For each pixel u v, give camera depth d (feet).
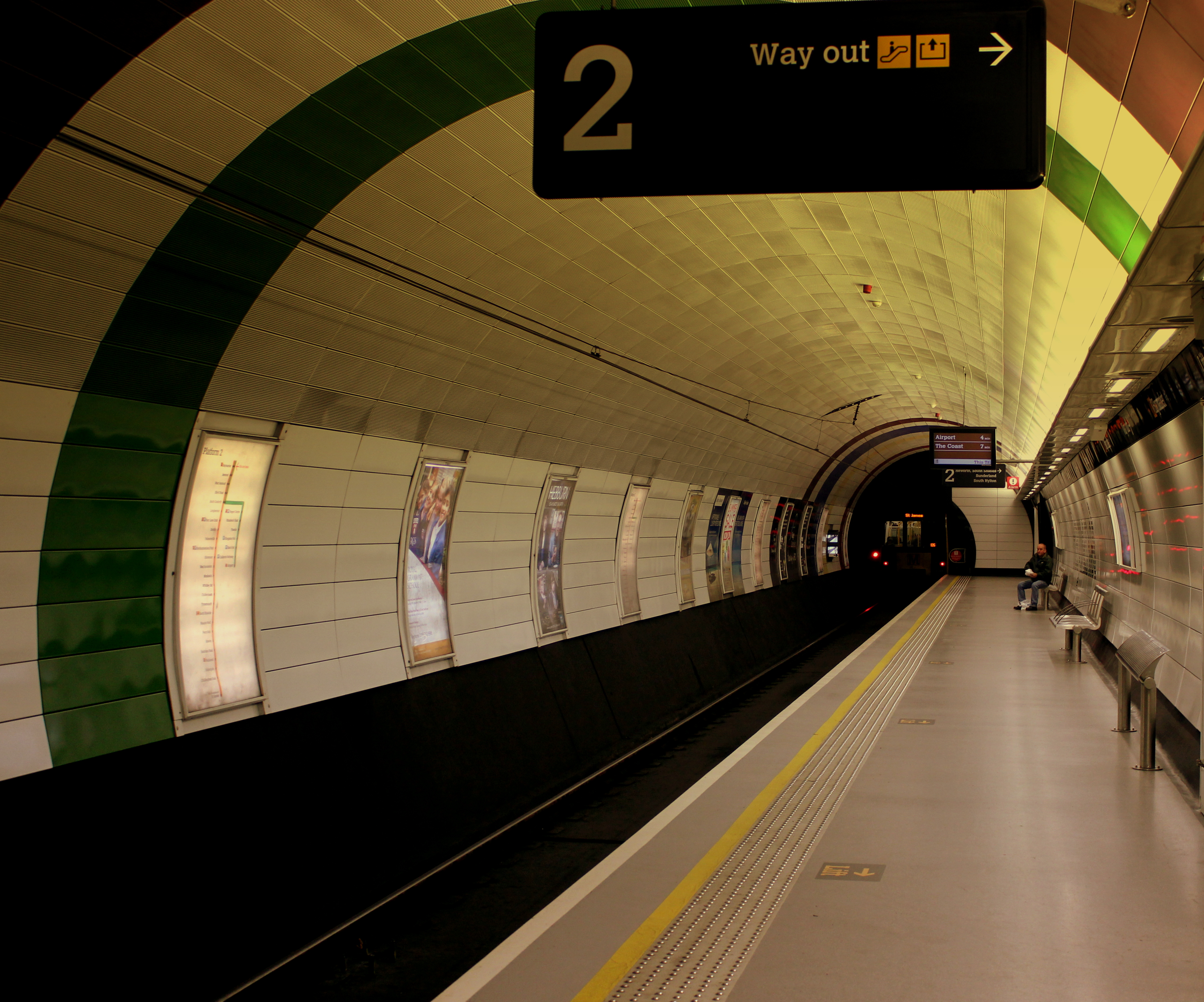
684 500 62.95
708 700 60.75
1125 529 39.55
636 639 55.31
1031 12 10.32
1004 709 27.96
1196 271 15.26
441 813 31.63
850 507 144.77
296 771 26.61
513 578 41.50
